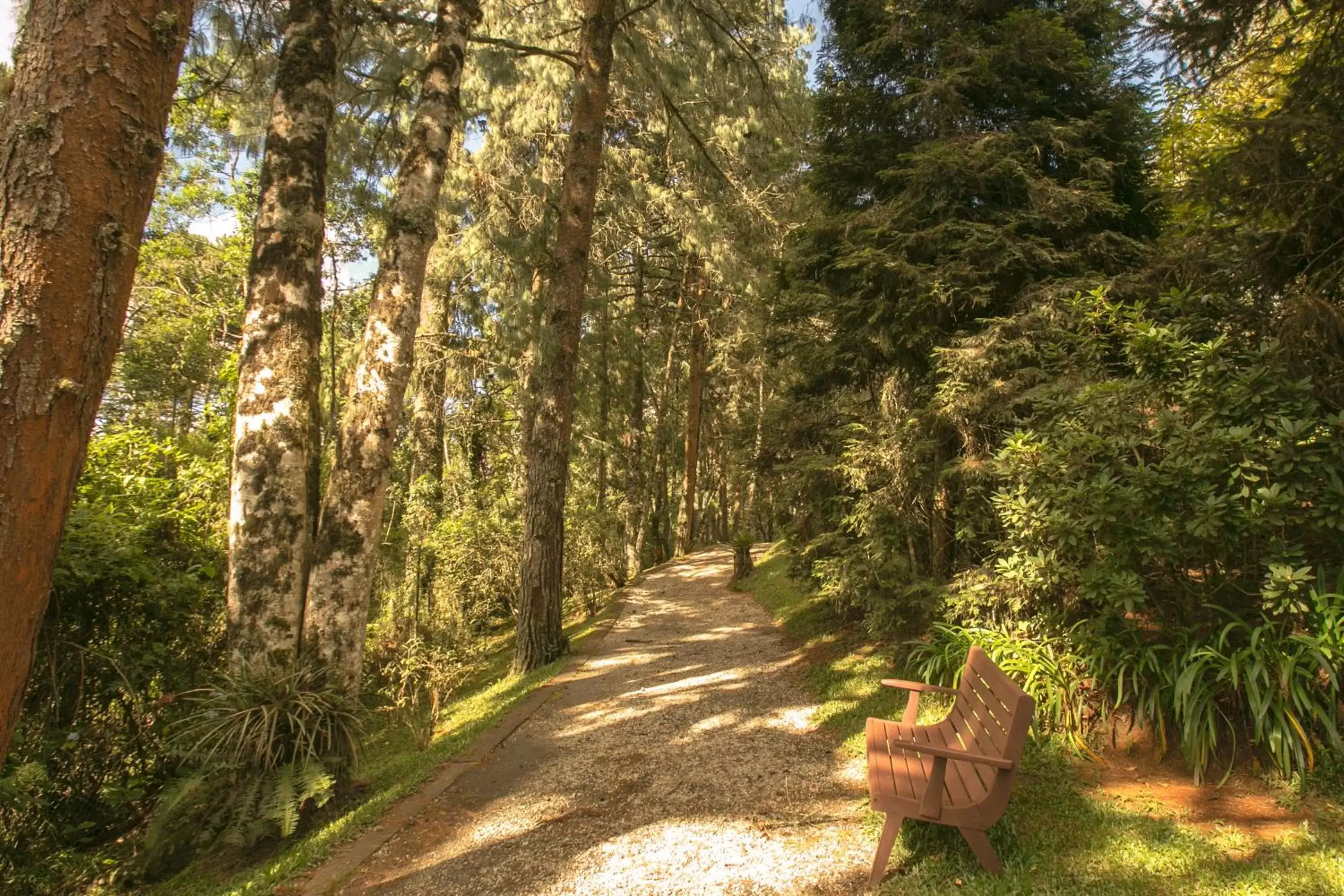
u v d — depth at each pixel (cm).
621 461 1967
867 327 648
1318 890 261
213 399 1521
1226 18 479
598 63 904
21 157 225
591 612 1281
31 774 467
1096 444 410
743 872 333
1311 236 441
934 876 303
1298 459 346
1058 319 542
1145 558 388
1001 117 662
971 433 574
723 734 541
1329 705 341
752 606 1138
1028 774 387
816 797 414
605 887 332
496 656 1109
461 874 357
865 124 718
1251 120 437
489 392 1577
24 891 492
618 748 530
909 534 597
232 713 443
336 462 526
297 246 517
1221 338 391
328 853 392
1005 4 651
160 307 1527
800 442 770
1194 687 375
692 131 1147
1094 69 631
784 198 1455
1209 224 503
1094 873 292
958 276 592
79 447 232
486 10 1038
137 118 241
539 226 1184
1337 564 391
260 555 486
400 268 550
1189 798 345
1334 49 445
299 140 528
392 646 980
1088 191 594
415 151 574
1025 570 444
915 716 389
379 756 633
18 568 215
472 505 1239
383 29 765
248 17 679
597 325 1570
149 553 648
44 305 221
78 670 567
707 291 1897
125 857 513
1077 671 442
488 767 512
